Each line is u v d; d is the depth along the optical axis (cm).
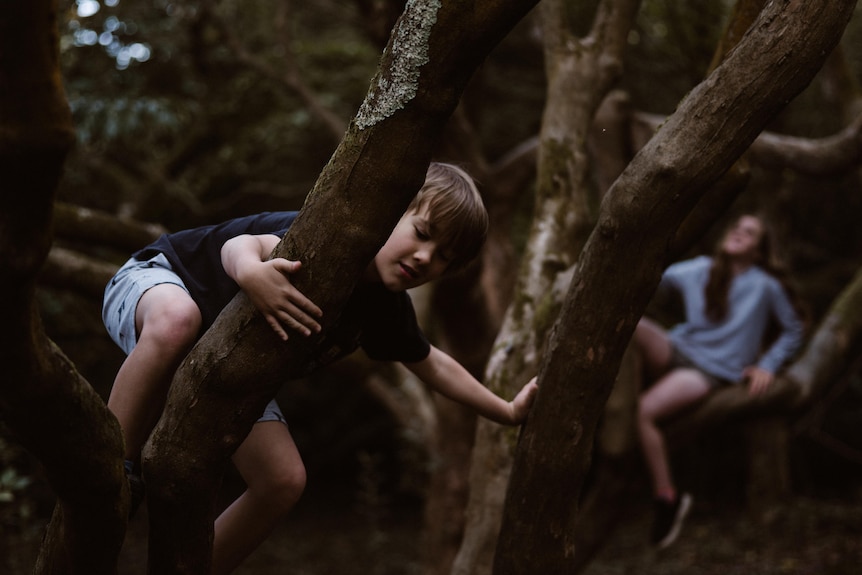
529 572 170
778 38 142
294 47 857
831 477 1012
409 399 506
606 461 384
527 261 258
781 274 419
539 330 243
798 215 955
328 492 1082
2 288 93
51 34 86
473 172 437
